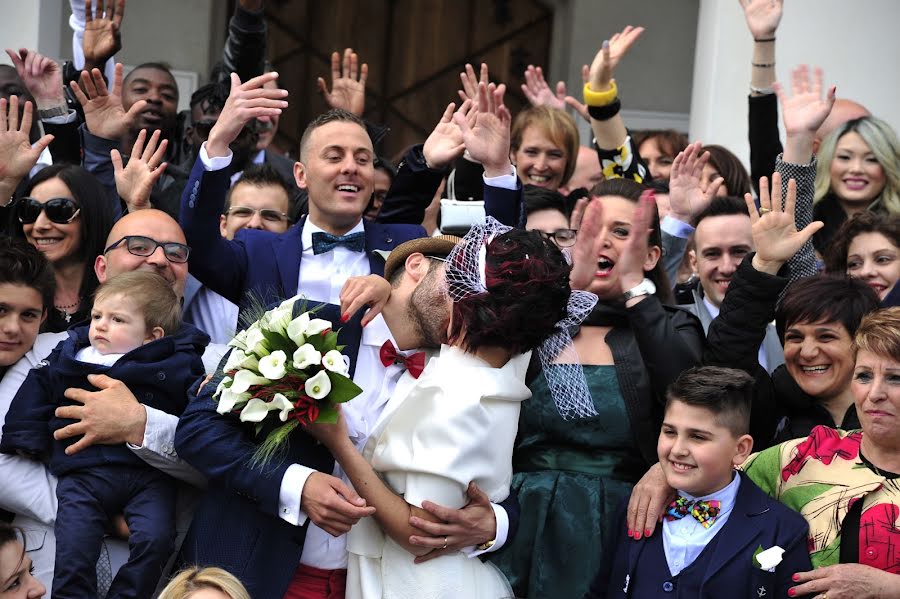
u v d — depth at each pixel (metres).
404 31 13.17
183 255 5.59
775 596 4.58
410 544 4.56
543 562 4.92
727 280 6.49
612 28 12.65
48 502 4.98
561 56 13.04
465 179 5.98
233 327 5.95
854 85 9.48
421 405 4.60
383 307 4.84
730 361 5.18
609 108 7.38
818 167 7.59
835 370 5.34
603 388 5.11
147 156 6.10
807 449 4.94
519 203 5.52
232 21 7.33
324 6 13.09
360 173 5.48
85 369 5.04
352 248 5.50
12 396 5.33
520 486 5.02
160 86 8.25
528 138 7.38
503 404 4.66
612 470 5.06
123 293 5.13
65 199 5.94
